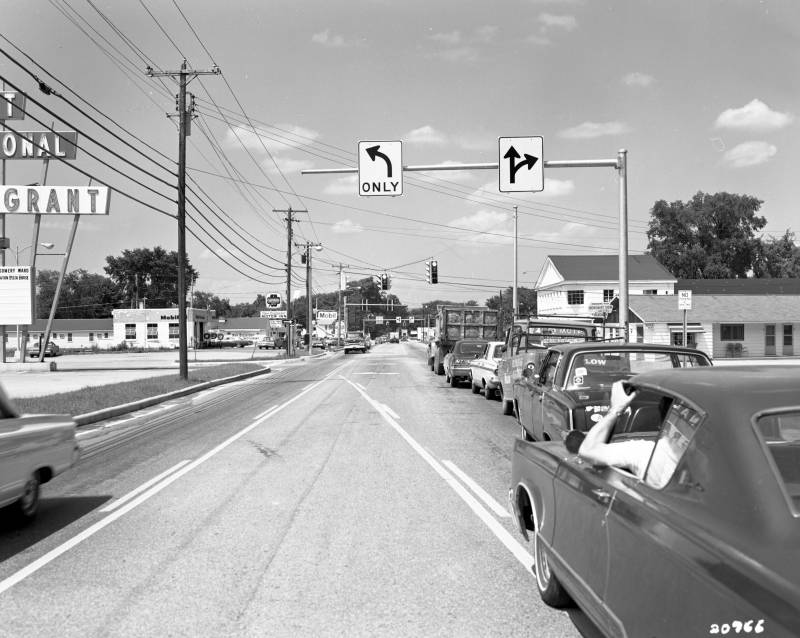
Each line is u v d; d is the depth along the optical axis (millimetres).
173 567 5648
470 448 11531
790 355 45844
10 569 5641
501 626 4484
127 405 18078
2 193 41844
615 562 3324
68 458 7684
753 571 2348
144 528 6816
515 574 5453
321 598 4965
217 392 24438
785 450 2910
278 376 33781
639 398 4898
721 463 2791
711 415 2984
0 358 40688
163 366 42781
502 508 7496
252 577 5402
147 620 4605
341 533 6578
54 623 4566
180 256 27188
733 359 43375
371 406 18375
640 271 59125
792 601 2176
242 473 9523
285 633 4395
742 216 74750
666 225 75938
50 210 42375
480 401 19719
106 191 42531
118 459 10820
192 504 7781
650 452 3699
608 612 3393
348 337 76375
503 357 17000
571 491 4059
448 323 33312
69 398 18547
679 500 2945
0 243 41812
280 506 7641
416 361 47906
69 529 6816
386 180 17188
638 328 44969
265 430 13906
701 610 2537
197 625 4520
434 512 7340
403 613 4699
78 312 138000
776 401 2902
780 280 58875
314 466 9977
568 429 7887
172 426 14930
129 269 139000
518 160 16875
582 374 8688
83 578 5406
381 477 9172
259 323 130625
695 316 44938
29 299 40781
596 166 17312
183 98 26938
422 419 15531
